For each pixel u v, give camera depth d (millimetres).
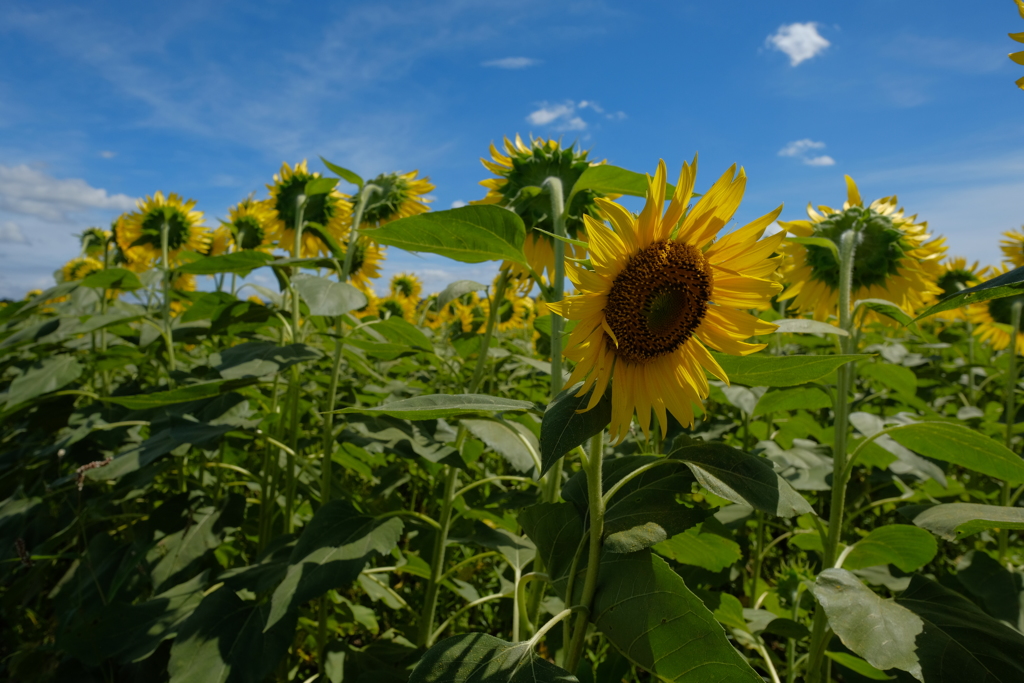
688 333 1449
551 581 1680
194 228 4449
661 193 1372
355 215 2957
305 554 2109
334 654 2453
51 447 2852
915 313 2557
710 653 1294
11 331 4539
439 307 3098
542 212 2275
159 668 2488
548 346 4746
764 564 3750
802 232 2605
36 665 2721
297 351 2570
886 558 2047
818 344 5094
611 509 1595
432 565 2457
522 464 2215
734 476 1496
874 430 2385
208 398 2889
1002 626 1487
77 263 7219
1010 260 5141
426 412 1459
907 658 1394
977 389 4609
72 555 2705
